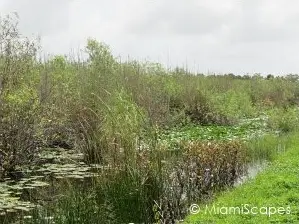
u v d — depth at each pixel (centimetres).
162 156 1145
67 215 984
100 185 1110
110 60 2123
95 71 1973
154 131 1152
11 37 1602
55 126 1705
